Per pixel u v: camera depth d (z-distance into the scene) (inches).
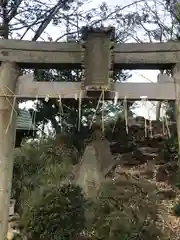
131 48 171.9
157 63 171.5
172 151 465.7
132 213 229.1
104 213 231.0
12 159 176.2
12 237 238.2
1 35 501.4
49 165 394.6
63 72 524.1
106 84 161.5
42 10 531.5
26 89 174.6
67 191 232.5
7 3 500.1
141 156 484.7
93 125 419.8
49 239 214.1
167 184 388.2
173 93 168.4
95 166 364.2
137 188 261.0
